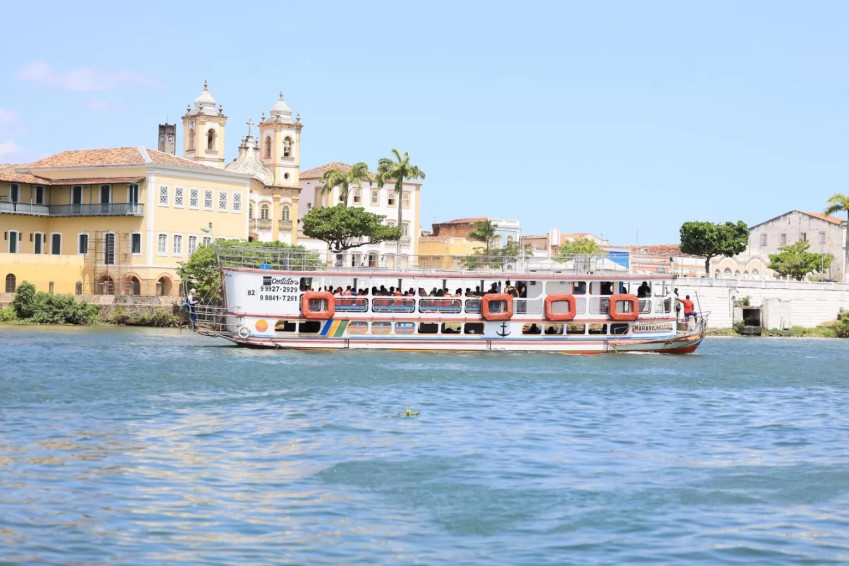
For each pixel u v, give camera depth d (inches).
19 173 4350.4
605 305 2699.3
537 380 2130.9
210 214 4431.6
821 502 1115.9
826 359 3019.2
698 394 2018.9
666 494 1137.4
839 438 1544.0
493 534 979.3
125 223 4224.9
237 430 1465.3
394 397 1827.0
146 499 1064.8
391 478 1185.4
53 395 1739.7
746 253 6181.1
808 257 5935.0
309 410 1658.5
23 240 4298.7
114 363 2247.8
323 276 2583.7
